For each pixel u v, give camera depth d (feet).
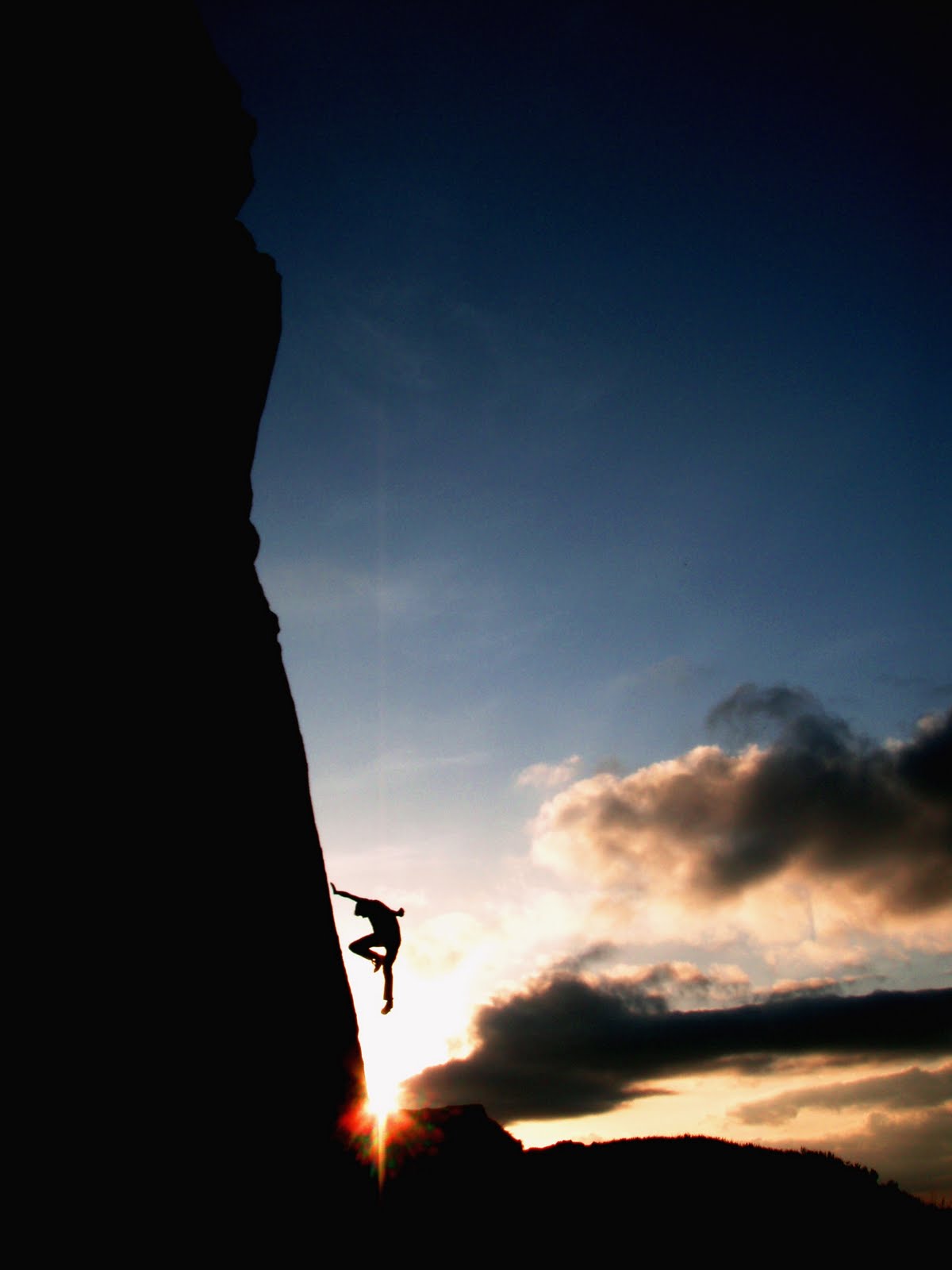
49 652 24.79
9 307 26.81
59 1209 18.93
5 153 28.19
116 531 30.12
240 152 47.34
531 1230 65.92
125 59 36.78
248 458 45.19
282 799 36.40
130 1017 23.24
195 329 39.78
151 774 27.81
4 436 25.29
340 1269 29.48
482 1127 80.64
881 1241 77.05
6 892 20.56
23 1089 19.13
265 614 41.70
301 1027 31.89
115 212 34.37
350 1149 33.17
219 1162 24.85
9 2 29.86
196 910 27.84
